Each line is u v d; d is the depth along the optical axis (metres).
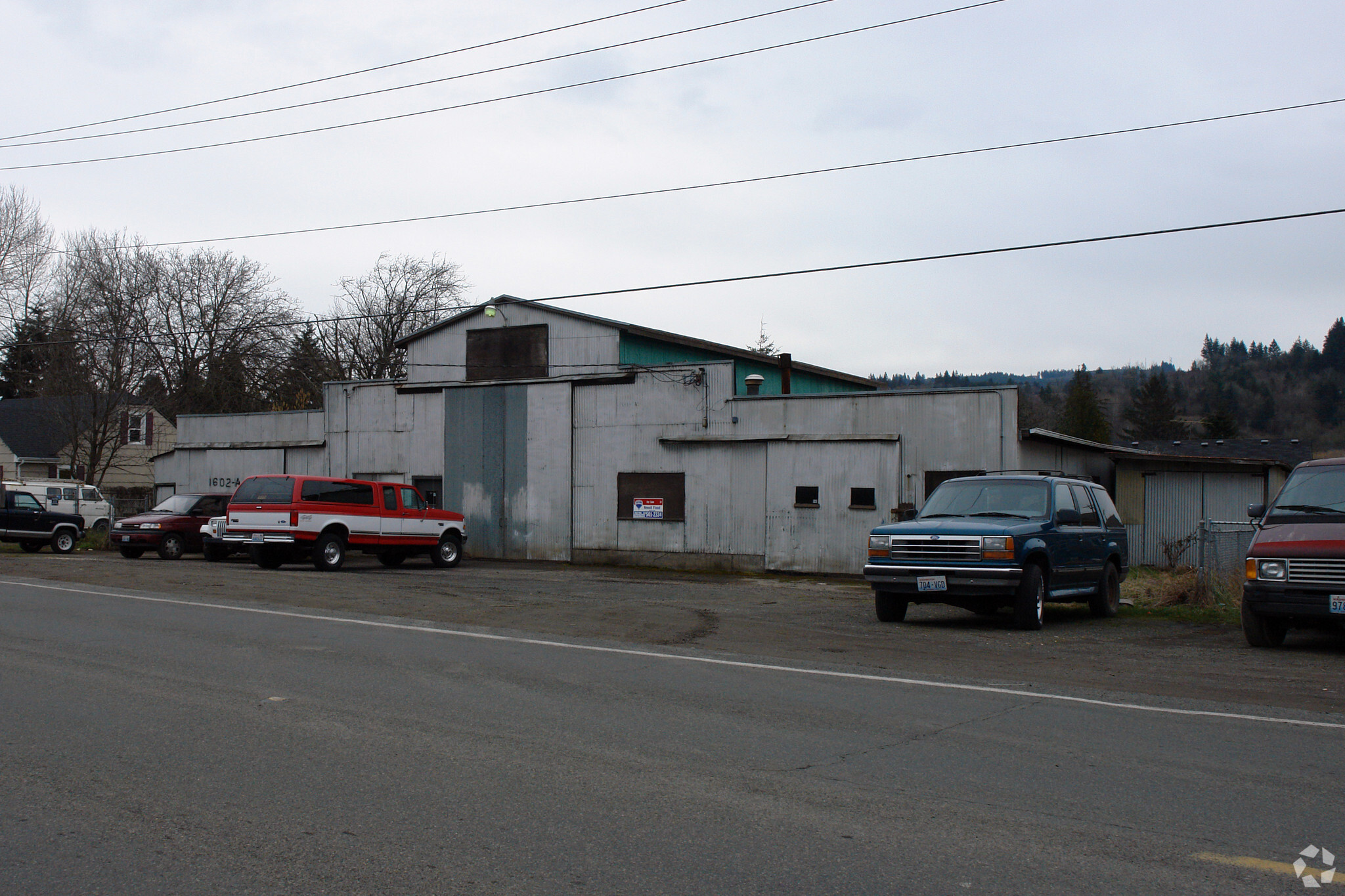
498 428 29.19
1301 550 11.36
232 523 22.34
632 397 26.83
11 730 6.98
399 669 9.47
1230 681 9.72
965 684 9.18
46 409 44.19
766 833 5.04
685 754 6.52
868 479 23.22
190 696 8.10
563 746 6.69
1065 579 14.16
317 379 58.50
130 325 49.19
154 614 13.49
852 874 4.52
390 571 23.12
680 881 4.42
